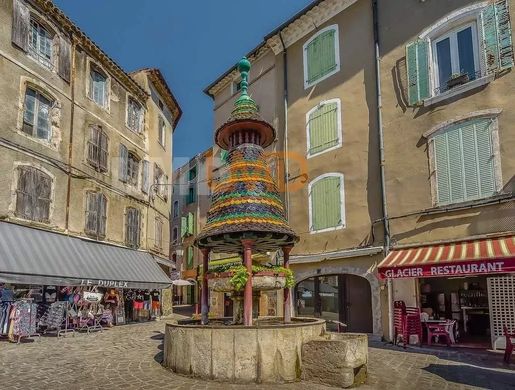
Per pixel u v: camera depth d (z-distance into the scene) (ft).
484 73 38.78
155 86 81.97
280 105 63.16
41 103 50.44
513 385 24.11
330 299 52.80
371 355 33.68
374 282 45.44
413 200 42.78
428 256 37.68
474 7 40.27
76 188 54.90
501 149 36.76
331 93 54.70
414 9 45.93
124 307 64.95
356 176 49.70
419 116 43.50
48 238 47.62
